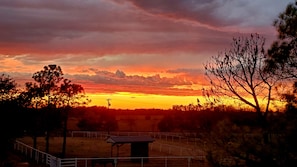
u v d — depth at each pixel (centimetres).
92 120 9181
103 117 9356
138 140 3759
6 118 3241
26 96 3853
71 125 8900
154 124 10106
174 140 6072
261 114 1023
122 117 10669
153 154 4425
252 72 1245
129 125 10331
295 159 898
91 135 7356
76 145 5681
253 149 927
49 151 4841
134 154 3766
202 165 3241
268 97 1104
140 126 10169
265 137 951
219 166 988
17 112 3344
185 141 5681
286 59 1116
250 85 1223
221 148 986
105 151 4956
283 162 898
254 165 938
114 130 9375
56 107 4362
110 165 3434
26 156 3775
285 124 924
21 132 3406
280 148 906
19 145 4591
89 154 4591
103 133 7250
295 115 938
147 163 3572
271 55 1147
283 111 990
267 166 920
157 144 5475
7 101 3341
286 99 1009
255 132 958
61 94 4372
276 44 1144
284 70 1122
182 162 3538
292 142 908
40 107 4259
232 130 982
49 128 4391
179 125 6519
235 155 960
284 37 1138
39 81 4197
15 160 3291
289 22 1125
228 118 1020
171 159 3762
